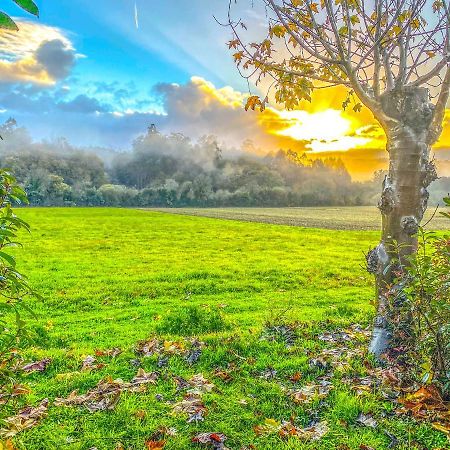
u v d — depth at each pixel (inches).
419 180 235.0
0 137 79.2
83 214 2500.0
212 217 2427.4
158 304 477.1
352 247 1023.0
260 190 5078.7
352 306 437.7
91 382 226.4
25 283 109.7
